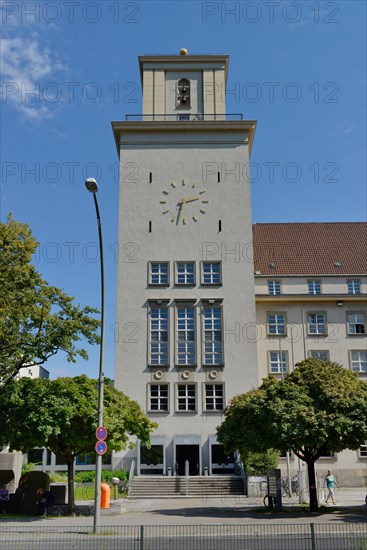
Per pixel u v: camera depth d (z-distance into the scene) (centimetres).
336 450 2820
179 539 1841
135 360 4844
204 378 4812
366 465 4766
